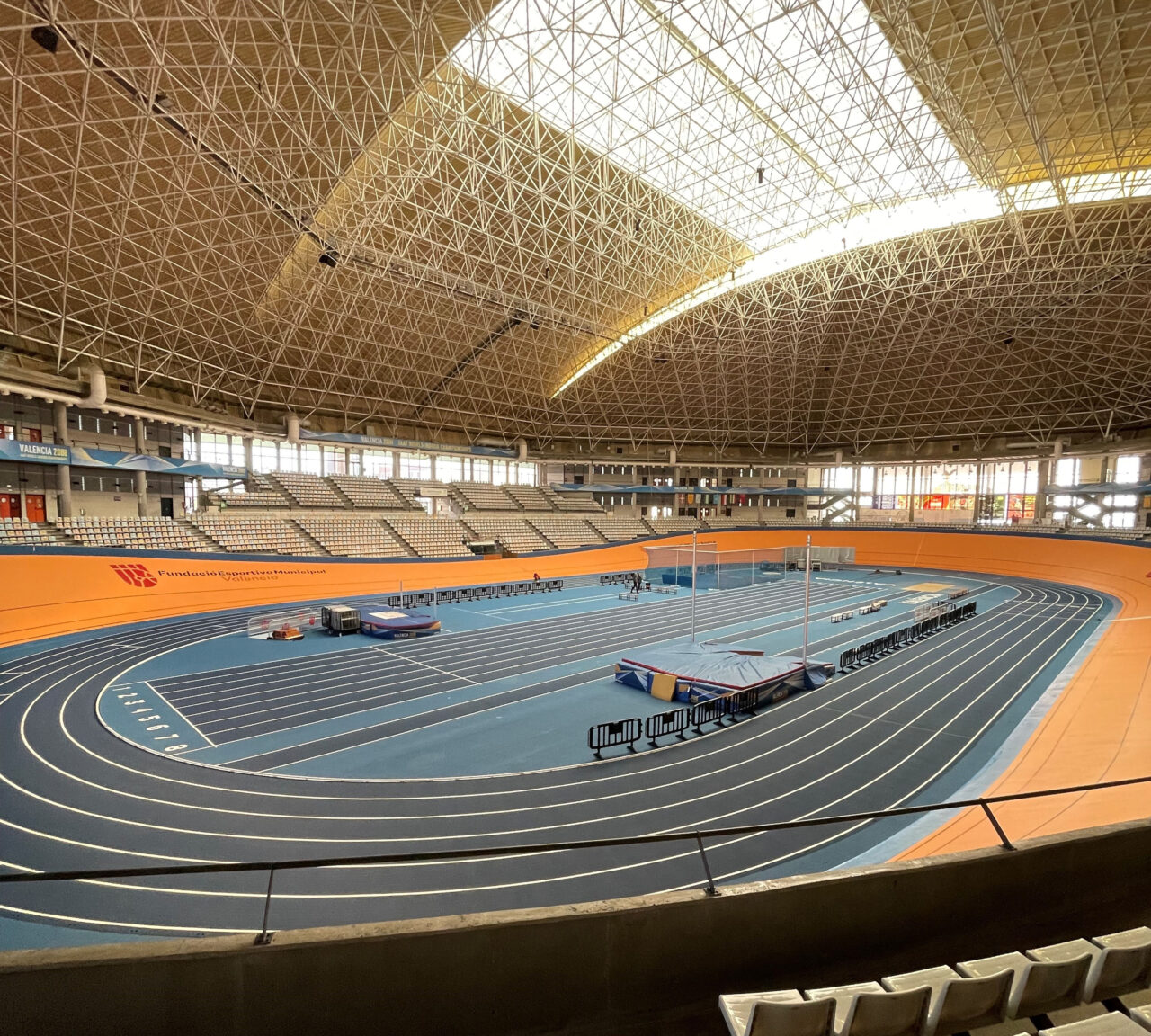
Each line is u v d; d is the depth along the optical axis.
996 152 28.06
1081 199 30.11
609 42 23.39
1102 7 19.84
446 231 31.97
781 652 22.36
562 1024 2.99
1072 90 23.88
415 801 10.17
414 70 21.44
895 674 18.91
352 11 17.94
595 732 13.69
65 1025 2.61
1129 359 41.31
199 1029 2.67
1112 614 30.03
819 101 24.50
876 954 3.54
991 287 36.84
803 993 3.33
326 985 2.75
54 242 22.44
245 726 13.70
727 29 22.75
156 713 14.47
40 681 16.94
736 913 3.25
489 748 12.59
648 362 49.47
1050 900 3.96
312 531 38.16
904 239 35.50
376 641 22.75
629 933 3.08
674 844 8.82
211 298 28.73
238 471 38.59
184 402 35.69
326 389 39.97
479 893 7.54
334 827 9.26
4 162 19.75
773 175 31.39
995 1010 2.99
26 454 25.53
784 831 9.23
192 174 22.23
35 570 24.38
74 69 17.59
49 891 7.38
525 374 47.94
